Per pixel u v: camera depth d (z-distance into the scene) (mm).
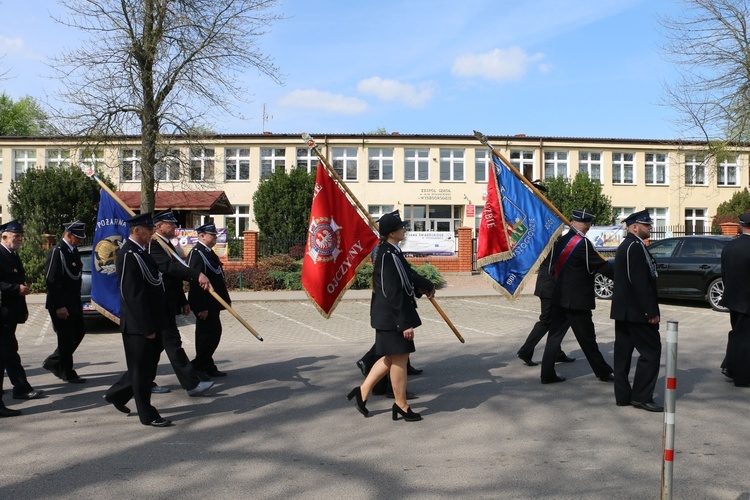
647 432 5488
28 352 10125
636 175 39125
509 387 7184
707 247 14094
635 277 6102
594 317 13148
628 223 6305
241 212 37344
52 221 24859
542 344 10070
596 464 4723
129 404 6680
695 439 5277
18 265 7000
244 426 5824
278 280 20812
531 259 7789
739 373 6992
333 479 4484
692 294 14094
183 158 22047
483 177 37875
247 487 4348
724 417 5910
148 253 6066
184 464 4824
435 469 4660
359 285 20141
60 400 6867
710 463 4703
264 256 23594
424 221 38062
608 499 4082
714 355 8844
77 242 7691
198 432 5656
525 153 38312
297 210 30875
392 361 5938
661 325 11820
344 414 6203
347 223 7254
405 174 37594
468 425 5770
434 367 8359
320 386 7371
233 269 22156
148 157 20688
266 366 8555
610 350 9406
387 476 4527
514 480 4422
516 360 8766
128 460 4922
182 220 29609
